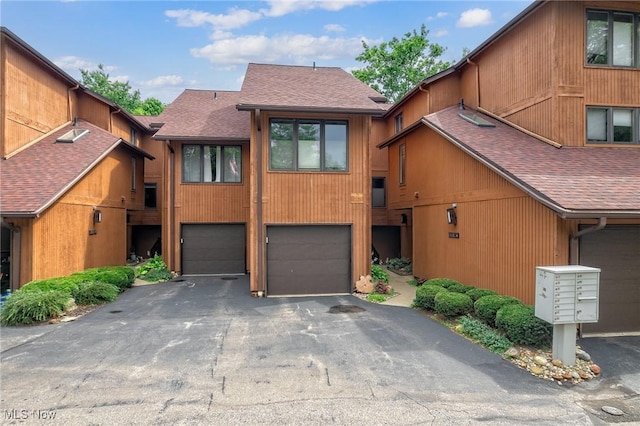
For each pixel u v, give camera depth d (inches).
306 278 439.2
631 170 325.7
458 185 422.3
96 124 658.8
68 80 606.9
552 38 374.0
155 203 792.3
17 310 311.1
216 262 598.2
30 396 186.1
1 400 181.9
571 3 373.7
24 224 395.9
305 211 436.1
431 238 493.7
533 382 205.0
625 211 258.8
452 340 270.8
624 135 380.5
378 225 737.0
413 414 170.6
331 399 183.9
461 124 453.4
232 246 601.0
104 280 429.4
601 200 268.5
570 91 372.8
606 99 377.7
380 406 177.5
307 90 465.4
